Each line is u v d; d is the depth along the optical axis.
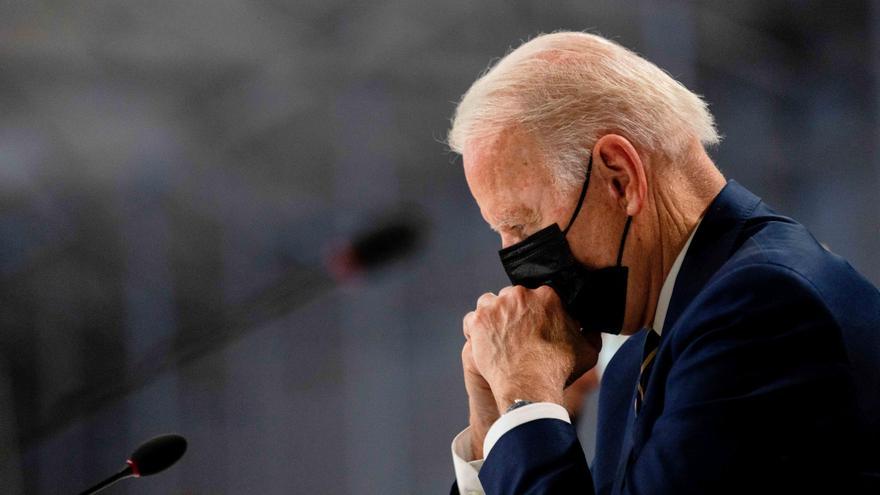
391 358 26.25
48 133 23.50
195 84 24.06
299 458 25.78
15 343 24.27
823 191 26.28
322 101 24.75
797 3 24.92
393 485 25.97
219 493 25.45
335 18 23.59
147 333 25.00
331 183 25.62
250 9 23.11
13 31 22.05
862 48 25.25
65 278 24.62
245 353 25.75
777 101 26.11
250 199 25.59
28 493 22.48
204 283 25.55
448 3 23.72
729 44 25.20
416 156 25.84
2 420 15.53
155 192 24.94
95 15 22.38
